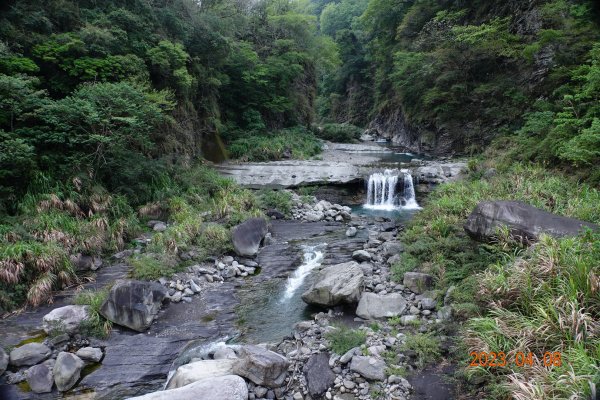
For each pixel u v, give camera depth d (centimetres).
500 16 2217
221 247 1003
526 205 718
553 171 1139
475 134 2145
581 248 543
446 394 474
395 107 3494
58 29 1255
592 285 467
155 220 1138
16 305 714
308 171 1722
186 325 701
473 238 770
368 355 549
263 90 2392
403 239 988
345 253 1035
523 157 1288
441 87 2391
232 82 2248
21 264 740
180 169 1394
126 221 1016
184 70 1484
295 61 2625
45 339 626
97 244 912
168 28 1630
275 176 1688
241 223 1069
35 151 998
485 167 1438
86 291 765
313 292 736
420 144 2702
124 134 1134
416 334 588
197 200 1277
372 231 1221
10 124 971
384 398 479
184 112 1623
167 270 858
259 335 665
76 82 1192
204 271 902
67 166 1025
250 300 801
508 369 452
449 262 767
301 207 1494
